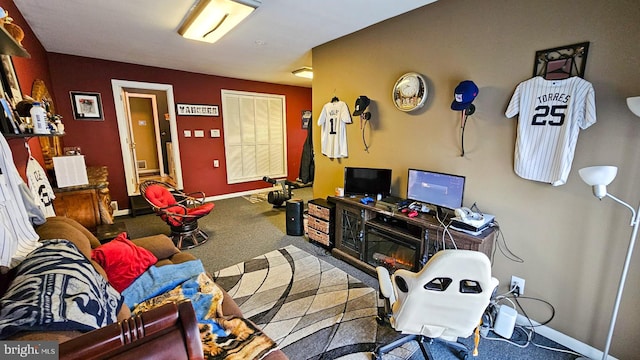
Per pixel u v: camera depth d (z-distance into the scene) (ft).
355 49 9.81
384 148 9.49
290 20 8.57
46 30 9.11
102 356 2.08
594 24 5.20
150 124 25.63
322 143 11.55
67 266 3.69
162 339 2.30
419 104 8.07
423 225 6.97
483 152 7.06
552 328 6.26
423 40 7.91
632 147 5.04
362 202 8.81
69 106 12.76
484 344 6.08
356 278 8.52
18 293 2.93
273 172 20.92
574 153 5.64
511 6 6.21
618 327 5.48
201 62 13.75
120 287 5.46
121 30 9.19
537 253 6.35
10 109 4.59
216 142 17.67
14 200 4.05
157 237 7.33
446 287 4.34
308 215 11.04
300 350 5.75
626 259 4.86
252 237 11.82
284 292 7.79
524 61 6.14
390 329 6.34
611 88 5.15
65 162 8.93
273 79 18.47
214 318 4.76
